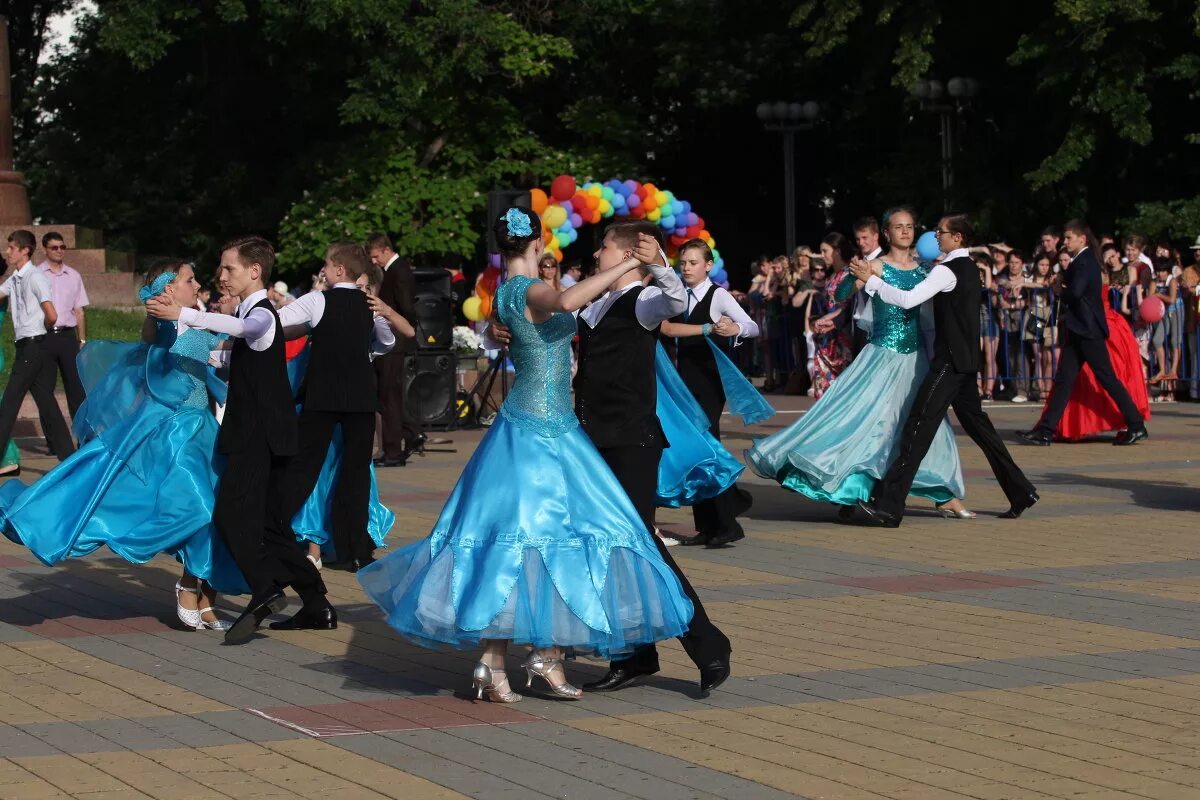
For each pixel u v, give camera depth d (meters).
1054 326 20.08
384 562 6.18
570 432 6.11
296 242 30.00
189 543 7.63
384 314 9.06
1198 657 6.75
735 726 5.76
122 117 34.78
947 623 7.54
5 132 22.88
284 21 29.14
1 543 10.76
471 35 28.89
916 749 5.41
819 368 15.27
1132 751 5.36
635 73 33.91
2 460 14.45
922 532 10.52
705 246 10.17
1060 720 5.76
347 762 5.33
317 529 9.28
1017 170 27.36
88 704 6.22
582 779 5.10
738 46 31.23
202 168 34.34
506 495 5.96
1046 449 15.29
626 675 6.41
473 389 19.03
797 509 11.80
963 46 27.89
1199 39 24.50
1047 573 8.88
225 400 8.01
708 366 10.14
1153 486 12.53
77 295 15.12
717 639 6.21
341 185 30.14
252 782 5.11
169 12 30.00
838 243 15.25
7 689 6.50
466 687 6.47
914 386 10.81
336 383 8.92
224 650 7.27
